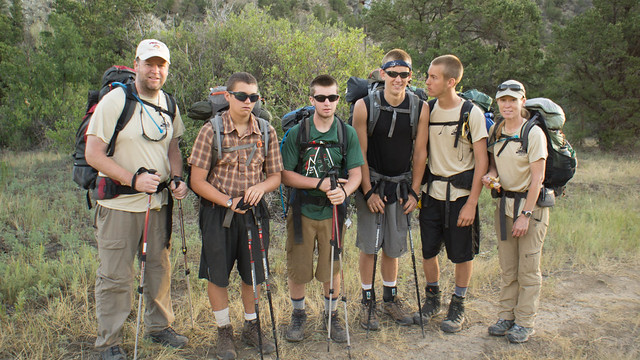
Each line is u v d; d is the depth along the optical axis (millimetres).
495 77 17156
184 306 4023
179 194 3287
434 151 3723
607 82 15102
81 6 14430
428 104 3744
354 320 3957
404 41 18266
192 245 5262
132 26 14234
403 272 4898
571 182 9734
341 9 51500
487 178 3566
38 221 5852
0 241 5215
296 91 7324
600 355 3457
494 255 5387
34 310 3844
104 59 13680
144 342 3387
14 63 12477
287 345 3551
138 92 3152
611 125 15672
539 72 17109
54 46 12414
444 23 17984
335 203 3318
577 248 5570
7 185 7504
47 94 12133
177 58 7645
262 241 3254
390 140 3621
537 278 3611
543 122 3469
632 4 15430
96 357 3277
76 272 4410
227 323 3385
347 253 5230
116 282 3135
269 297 3225
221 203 3123
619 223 6324
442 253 5297
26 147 11953
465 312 4156
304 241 3514
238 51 8047
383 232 3783
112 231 3111
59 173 8617
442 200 3703
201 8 32438
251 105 3119
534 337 3734
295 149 3488
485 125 3557
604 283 4770
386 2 19438
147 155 3152
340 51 7668
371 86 3881
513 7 17438
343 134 3461
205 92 7215
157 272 3391
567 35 15977
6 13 18625
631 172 10734
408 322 3900
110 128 3021
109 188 3043
